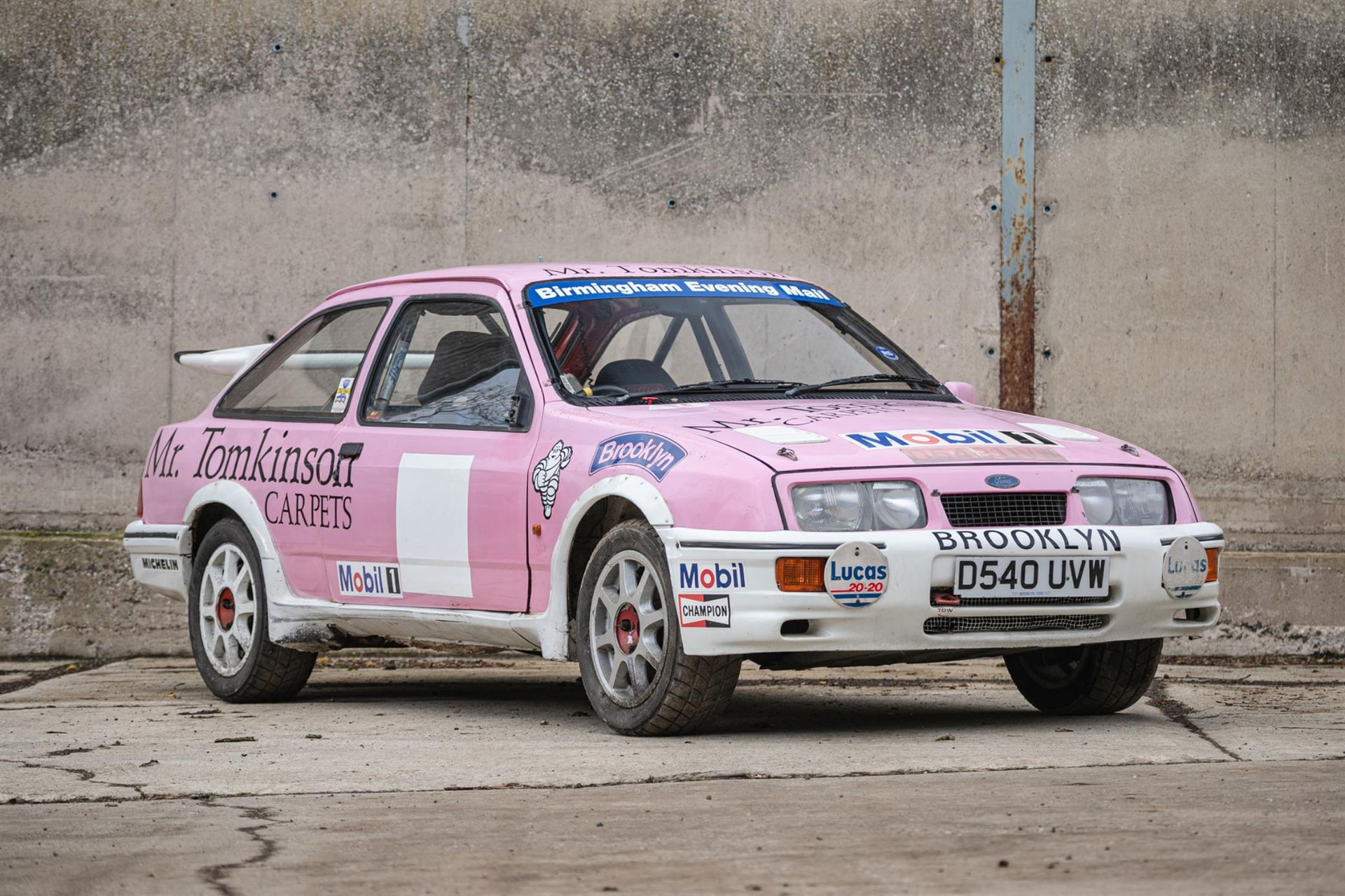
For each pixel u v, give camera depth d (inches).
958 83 554.3
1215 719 349.7
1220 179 553.0
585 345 358.6
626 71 557.9
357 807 249.0
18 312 562.3
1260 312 551.8
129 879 202.4
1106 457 327.3
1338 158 554.3
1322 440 550.9
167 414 561.3
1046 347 551.8
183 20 564.1
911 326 554.6
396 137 560.7
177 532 431.8
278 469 404.2
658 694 314.2
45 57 564.7
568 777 272.7
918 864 199.3
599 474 325.7
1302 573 530.0
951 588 302.4
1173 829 216.2
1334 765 275.4
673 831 223.0
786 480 300.5
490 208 558.9
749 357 369.4
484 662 533.3
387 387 388.8
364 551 378.9
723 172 556.4
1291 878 188.2
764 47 557.0
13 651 546.3
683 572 305.6
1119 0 554.3
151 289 562.3
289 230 561.9
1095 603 315.0
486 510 349.7
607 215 557.3
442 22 560.4
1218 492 549.6
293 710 391.9
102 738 336.2
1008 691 426.0
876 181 554.3
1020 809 233.1
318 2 561.3
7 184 563.2
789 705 391.2
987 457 315.0
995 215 553.0
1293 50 555.2
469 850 214.2
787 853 207.5
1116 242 552.1
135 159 563.2
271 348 435.5
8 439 559.8
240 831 231.5
